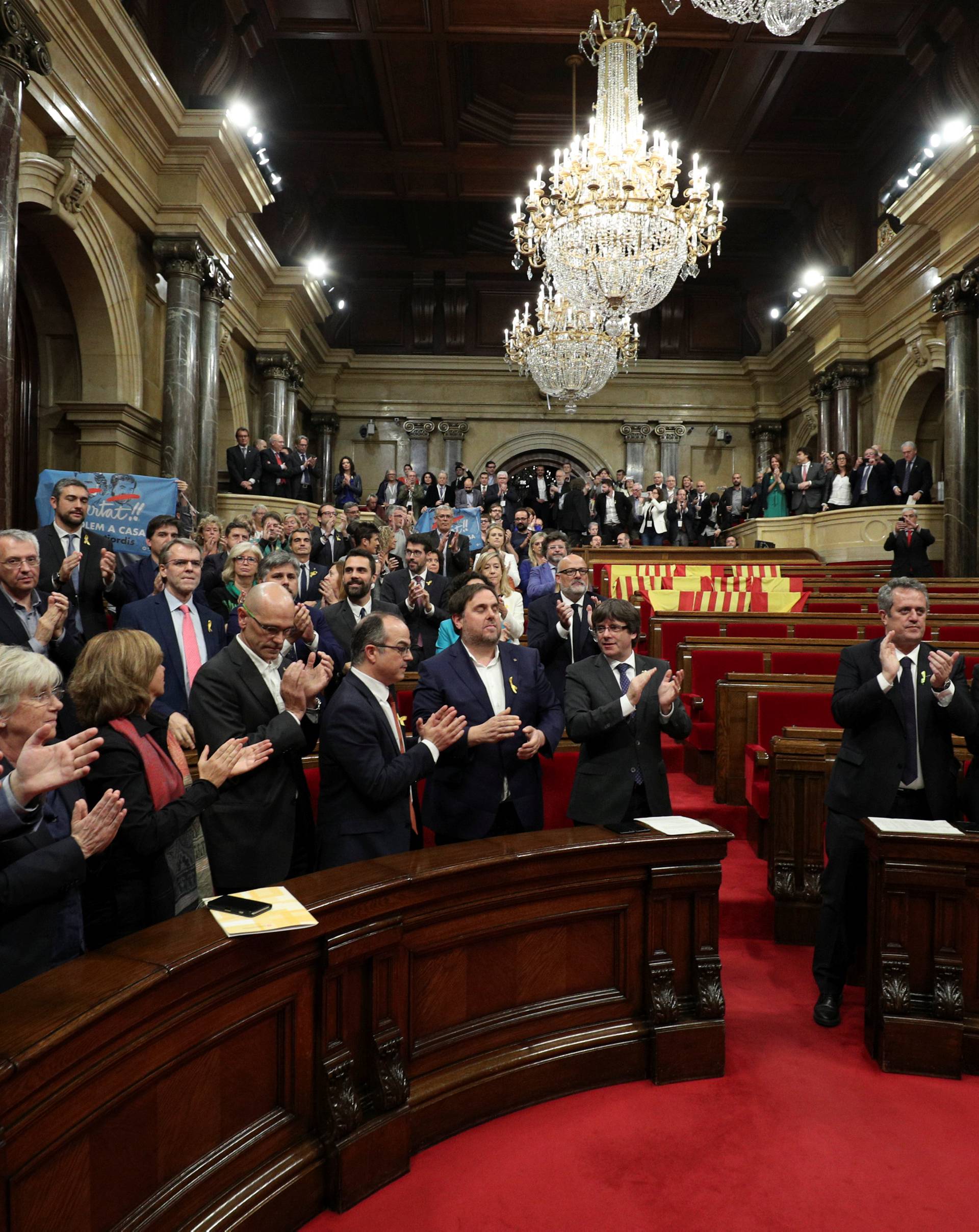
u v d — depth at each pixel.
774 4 9.77
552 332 14.34
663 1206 2.34
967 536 12.98
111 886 2.52
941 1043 3.00
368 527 6.74
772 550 14.29
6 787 2.15
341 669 4.52
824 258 18.17
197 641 4.41
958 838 3.01
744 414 21.41
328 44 14.10
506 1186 2.43
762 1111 2.79
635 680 3.52
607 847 2.96
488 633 3.64
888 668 3.35
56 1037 1.68
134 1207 1.93
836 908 3.44
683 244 10.55
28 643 4.21
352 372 21.28
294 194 17.14
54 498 5.02
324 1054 2.40
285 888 2.48
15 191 7.46
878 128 16.19
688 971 3.08
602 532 15.90
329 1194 2.34
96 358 10.54
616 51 10.65
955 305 13.19
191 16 11.57
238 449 13.11
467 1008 2.79
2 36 7.32
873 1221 2.29
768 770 4.67
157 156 10.99
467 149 16.73
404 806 3.21
